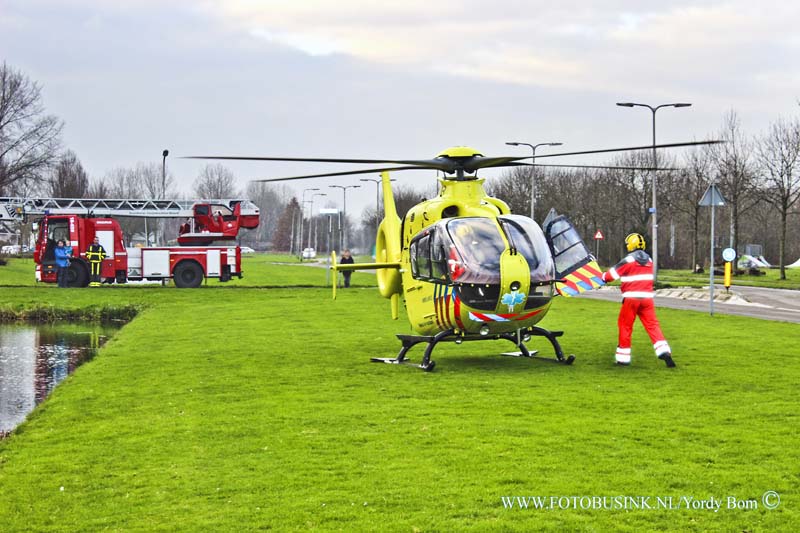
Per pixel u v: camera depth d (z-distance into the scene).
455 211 15.91
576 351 17.86
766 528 7.07
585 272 16.05
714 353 16.91
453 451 9.44
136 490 8.50
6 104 62.84
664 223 82.62
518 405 11.93
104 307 35.41
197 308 32.66
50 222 42.88
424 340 16.00
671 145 13.93
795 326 22.03
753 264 73.25
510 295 14.30
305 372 15.63
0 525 7.65
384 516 7.48
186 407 12.59
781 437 9.81
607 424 10.59
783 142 54.72
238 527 7.34
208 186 130.88
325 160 15.12
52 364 22.61
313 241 144.75
